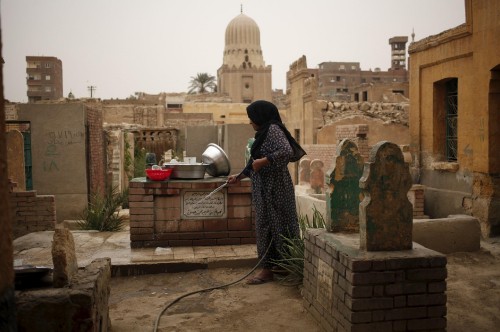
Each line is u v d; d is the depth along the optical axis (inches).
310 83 850.8
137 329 175.5
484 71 326.3
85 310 126.3
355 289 143.4
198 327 177.6
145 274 241.0
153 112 1435.8
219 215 273.6
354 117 797.9
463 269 244.7
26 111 461.4
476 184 339.9
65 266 134.1
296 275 219.8
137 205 268.4
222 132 695.1
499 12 309.6
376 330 144.7
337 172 182.4
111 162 596.4
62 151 466.3
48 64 1800.0
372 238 151.7
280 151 216.8
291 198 226.8
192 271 245.1
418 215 395.5
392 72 2321.6
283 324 177.9
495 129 325.1
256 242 251.3
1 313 75.8
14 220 337.1
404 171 152.6
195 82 2743.6
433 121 399.5
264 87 2498.8
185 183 268.5
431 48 391.2
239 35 2516.0
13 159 405.4
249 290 216.8
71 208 467.8
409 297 145.9
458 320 183.0
